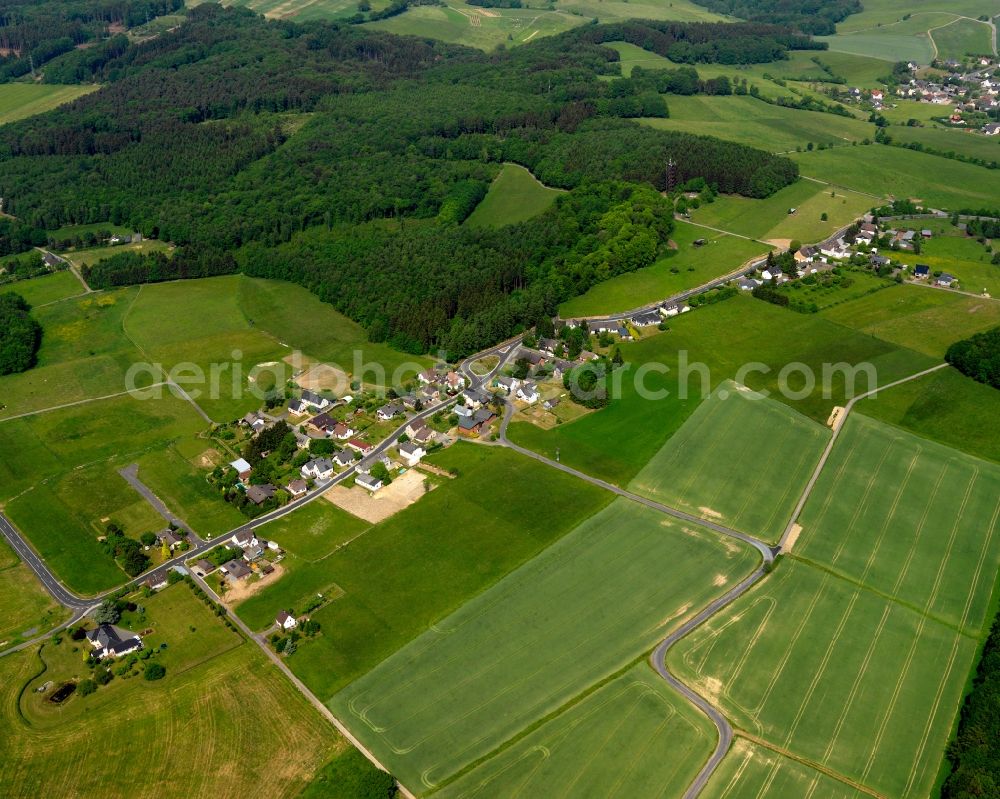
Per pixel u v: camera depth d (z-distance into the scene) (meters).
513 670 157.50
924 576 180.50
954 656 161.88
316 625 167.50
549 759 141.12
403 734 146.12
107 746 145.25
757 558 183.62
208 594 178.50
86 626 172.38
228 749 143.88
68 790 138.12
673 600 172.75
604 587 175.88
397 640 164.75
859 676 156.88
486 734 145.62
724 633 164.88
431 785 137.50
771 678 155.75
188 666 160.50
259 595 177.38
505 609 170.88
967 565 183.50
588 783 137.25
